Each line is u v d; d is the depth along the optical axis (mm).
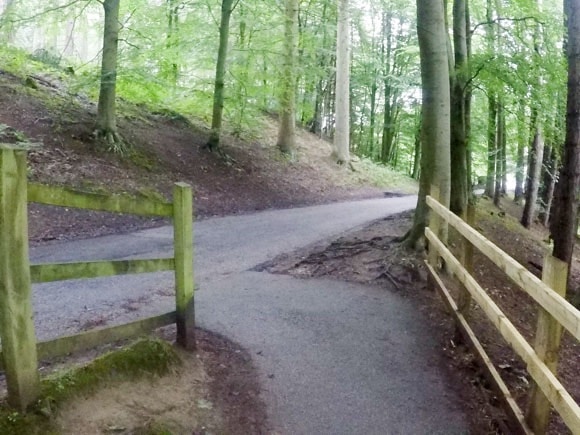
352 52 29656
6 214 3129
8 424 3166
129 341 5008
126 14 17031
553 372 3537
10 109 12875
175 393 4148
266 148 20484
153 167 13898
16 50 13523
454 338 5734
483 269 9328
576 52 8875
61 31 16984
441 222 7426
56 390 3516
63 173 11266
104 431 3453
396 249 8188
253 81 18047
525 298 9039
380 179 24797
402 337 5742
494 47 12227
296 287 7203
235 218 12672
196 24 17078
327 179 20906
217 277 7566
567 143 9328
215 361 4871
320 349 5355
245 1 17328
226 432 3861
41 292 6457
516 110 13367
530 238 17250
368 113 35375
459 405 4488
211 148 16922
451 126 10797
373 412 4301
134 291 6684
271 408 4250
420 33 7957
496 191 21203
